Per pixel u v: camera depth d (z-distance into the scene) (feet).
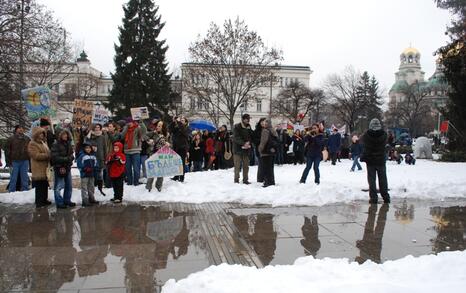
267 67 123.95
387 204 30.78
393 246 19.88
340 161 74.38
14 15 57.41
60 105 132.67
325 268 15.17
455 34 81.00
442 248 19.57
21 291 14.57
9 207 29.40
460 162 78.13
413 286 13.19
